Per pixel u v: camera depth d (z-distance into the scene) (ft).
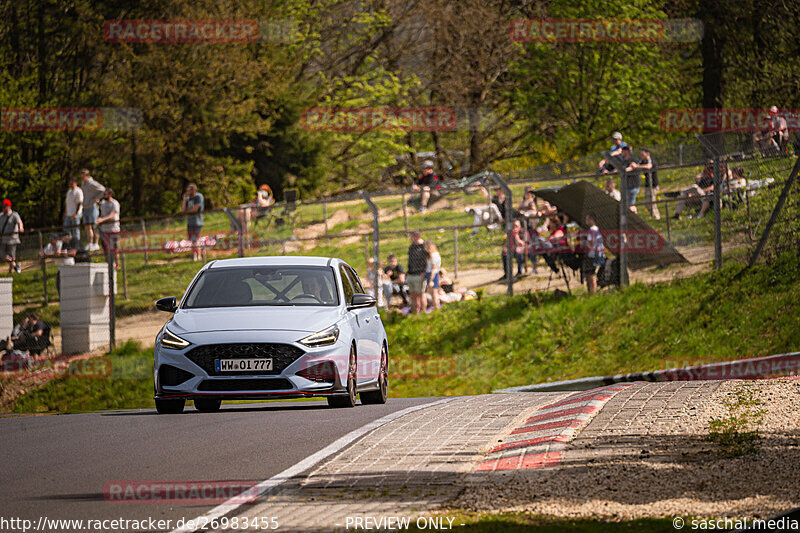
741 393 125.59
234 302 154.51
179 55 533.96
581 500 77.87
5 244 354.74
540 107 584.81
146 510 82.23
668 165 279.69
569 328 276.62
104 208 367.04
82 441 123.75
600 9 553.64
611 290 286.87
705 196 274.57
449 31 591.78
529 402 140.97
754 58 504.84
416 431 117.19
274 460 103.65
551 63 577.02
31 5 521.65
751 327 241.76
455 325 299.17
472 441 107.65
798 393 122.62
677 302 262.88
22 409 300.20
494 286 319.27
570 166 325.01
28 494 90.07
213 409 169.58
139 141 525.34
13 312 333.83
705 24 516.32
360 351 155.22
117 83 517.55
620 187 285.02
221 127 529.45
